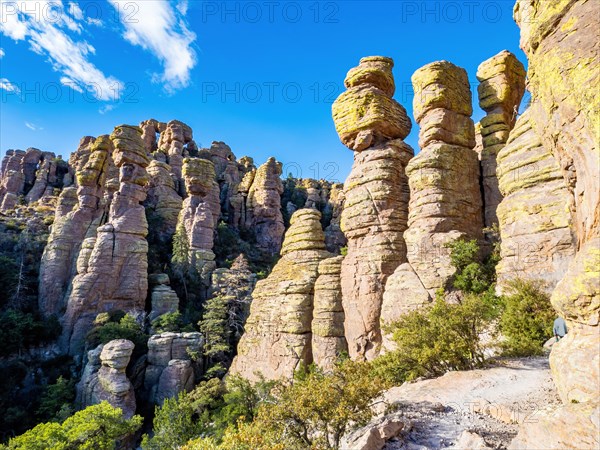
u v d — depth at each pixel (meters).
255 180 92.69
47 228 64.06
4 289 51.09
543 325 15.41
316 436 10.91
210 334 45.94
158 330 46.78
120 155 56.31
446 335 14.41
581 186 8.30
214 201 79.19
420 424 9.80
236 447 10.12
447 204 24.05
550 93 8.80
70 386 38.81
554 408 6.64
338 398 10.43
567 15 8.24
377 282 25.55
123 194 55.22
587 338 7.25
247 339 35.91
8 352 43.19
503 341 16.08
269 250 84.19
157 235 71.12
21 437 22.73
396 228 26.61
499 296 18.33
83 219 57.38
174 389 38.78
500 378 12.38
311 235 36.00
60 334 47.16
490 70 29.00
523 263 18.59
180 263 61.31
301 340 30.34
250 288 56.03
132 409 36.28
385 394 13.09
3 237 60.03
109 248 51.03
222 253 74.25
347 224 28.50
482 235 24.72
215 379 35.72
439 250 22.94
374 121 28.69
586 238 8.31
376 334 24.80
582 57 7.75
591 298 7.17
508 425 9.16
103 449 24.25
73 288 49.09
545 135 10.15
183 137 103.06
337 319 28.70
